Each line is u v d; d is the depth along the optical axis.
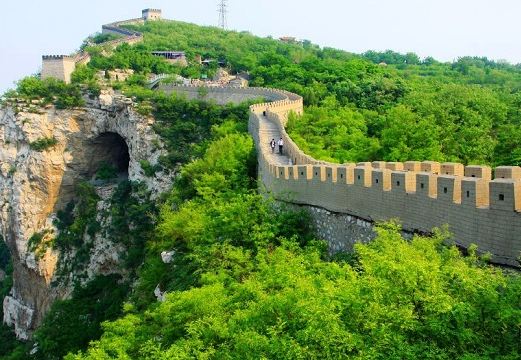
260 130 64.38
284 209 40.94
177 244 53.12
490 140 61.06
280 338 18.53
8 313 104.62
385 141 58.56
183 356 21.77
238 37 181.50
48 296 95.50
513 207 19.84
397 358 15.83
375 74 113.12
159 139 90.94
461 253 22.47
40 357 75.19
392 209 28.11
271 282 25.23
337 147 64.81
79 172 102.06
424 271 17.69
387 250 20.86
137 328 30.81
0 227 103.06
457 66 175.50
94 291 86.50
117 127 97.62
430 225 24.84
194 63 134.38
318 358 16.91
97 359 28.14
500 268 20.25
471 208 21.88
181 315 26.72
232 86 101.19
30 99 98.44
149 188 88.50
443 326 16.25
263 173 52.59
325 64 114.06
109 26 185.00
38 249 96.62
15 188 98.56
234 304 25.52
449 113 70.06
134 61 123.19
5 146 100.31
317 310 17.75
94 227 93.31
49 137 98.56
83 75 106.62
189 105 91.06
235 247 37.25
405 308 16.80
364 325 17.34
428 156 53.91
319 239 36.38
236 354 20.17
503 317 15.63
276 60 120.81
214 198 54.62
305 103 89.50
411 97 84.44
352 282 19.66
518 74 159.38
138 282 66.56
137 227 85.88
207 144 80.12
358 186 31.67
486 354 15.36
